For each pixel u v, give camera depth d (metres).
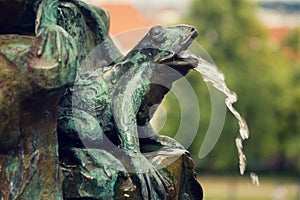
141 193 7.81
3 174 7.17
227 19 55.12
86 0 8.88
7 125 7.09
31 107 7.17
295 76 56.97
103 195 7.63
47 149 7.34
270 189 54.91
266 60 55.66
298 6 85.81
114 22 49.41
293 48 67.44
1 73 7.04
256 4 56.59
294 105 55.97
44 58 7.07
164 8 64.06
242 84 54.41
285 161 58.66
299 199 52.38
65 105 7.96
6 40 7.12
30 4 7.43
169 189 8.11
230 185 50.41
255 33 55.78
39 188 7.30
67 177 7.62
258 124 54.91
